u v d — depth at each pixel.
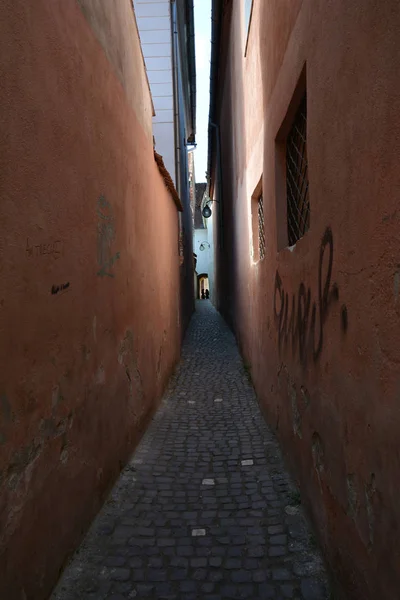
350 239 1.88
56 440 2.27
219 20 9.73
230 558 2.60
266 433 4.66
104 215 3.23
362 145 1.70
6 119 1.75
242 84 6.90
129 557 2.61
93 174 2.96
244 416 5.29
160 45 9.09
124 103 3.97
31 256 1.97
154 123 9.10
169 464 3.93
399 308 1.41
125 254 3.90
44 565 2.11
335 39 2.01
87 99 2.85
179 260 10.30
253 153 5.63
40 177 2.09
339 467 2.11
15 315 1.81
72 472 2.51
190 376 7.49
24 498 1.90
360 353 1.78
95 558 2.59
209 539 2.79
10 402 1.77
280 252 3.80
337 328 2.11
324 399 2.39
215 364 8.41
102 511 3.08
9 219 1.77
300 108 3.20
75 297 2.57
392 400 1.47
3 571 1.71
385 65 1.46
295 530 2.84
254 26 5.19
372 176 1.61
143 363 4.66
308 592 2.30
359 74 1.71
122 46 3.94
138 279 4.48
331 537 2.28
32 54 2.01
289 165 3.82
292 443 3.44
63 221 2.39
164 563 2.56
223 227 13.63
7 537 1.75
